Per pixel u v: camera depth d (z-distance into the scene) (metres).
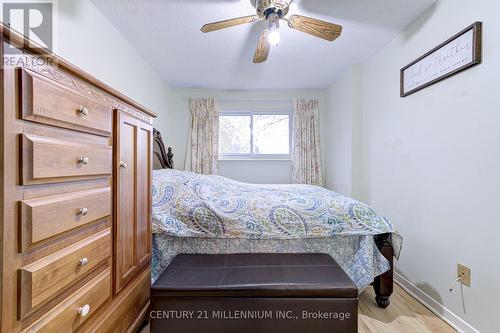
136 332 1.37
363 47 2.44
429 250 1.83
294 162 3.71
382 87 2.46
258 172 3.79
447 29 1.67
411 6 1.81
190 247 1.74
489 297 1.38
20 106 0.65
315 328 1.29
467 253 1.52
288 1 1.55
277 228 1.72
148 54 2.57
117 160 1.11
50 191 0.75
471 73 1.49
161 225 1.66
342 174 3.15
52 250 0.76
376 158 2.58
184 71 3.03
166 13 1.87
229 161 3.77
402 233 2.16
